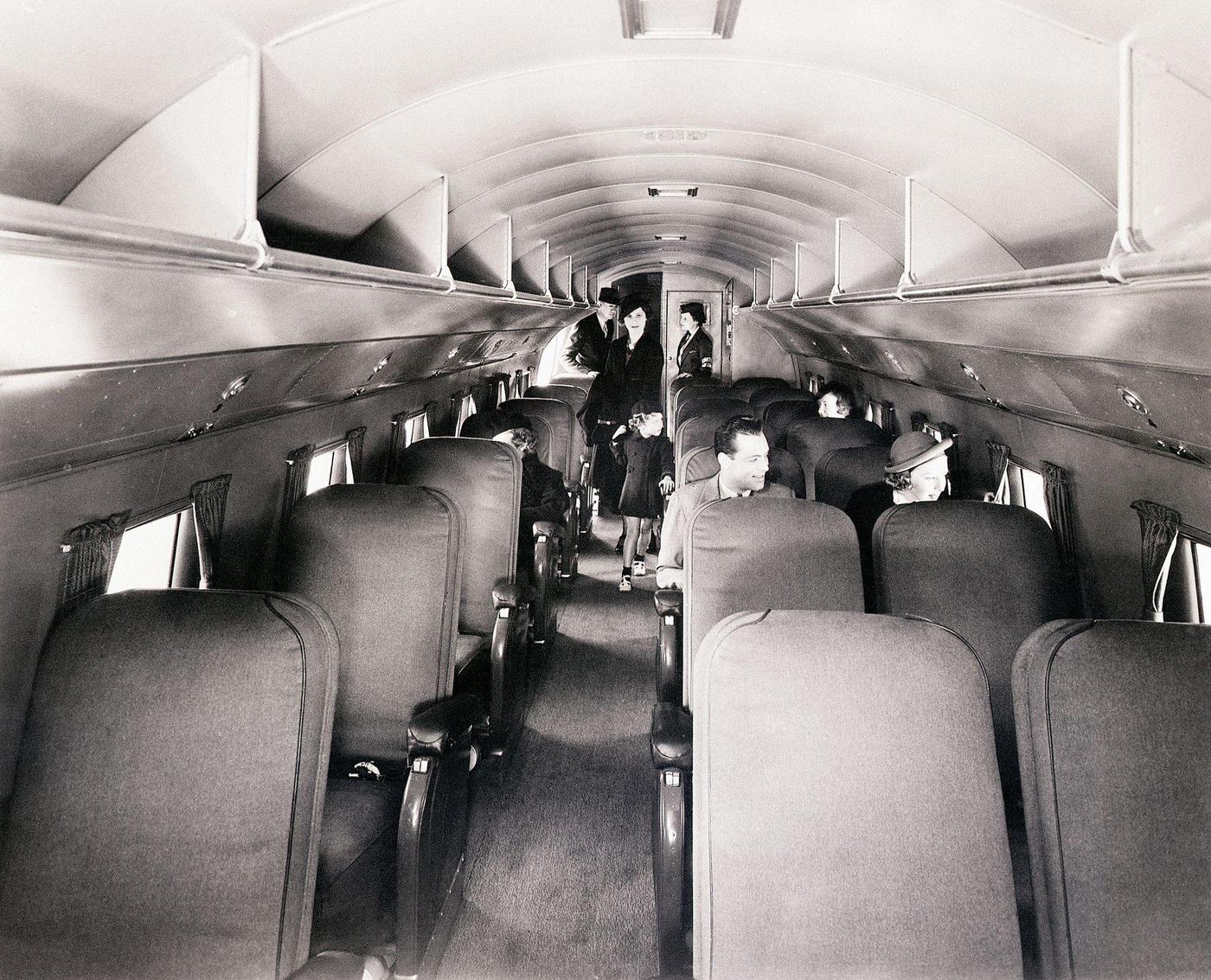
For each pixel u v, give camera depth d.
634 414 7.41
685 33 2.39
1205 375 2.30
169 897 1.99
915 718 1.87
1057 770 1.88
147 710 2.04
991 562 3.17
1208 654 1.90
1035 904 1.93
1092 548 3.75
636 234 8.22
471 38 2.27
